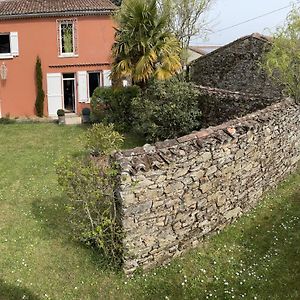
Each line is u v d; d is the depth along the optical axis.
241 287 6.63
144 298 6.36
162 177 6.74
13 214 8.96
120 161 6.47
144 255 6.83
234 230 8.27
